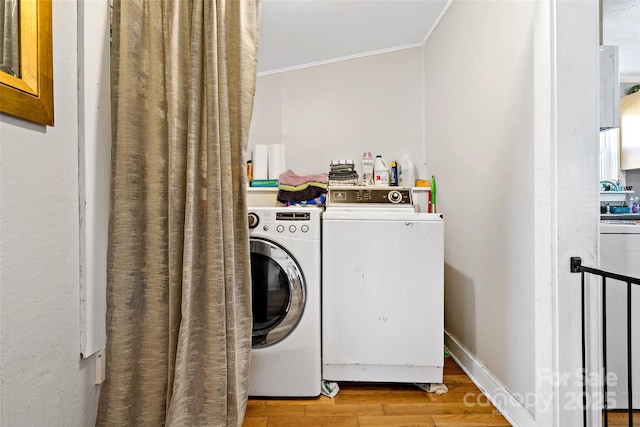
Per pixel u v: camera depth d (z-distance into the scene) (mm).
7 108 733
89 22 1013
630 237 1283
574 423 1105
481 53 1652
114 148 1090
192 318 1092
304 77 2736
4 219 746
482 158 1645
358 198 2215
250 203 2578
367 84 2705
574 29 1111
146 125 1107
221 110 1152
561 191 1109
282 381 1532
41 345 844
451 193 2068
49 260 873
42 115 830
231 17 1236
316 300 1554
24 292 796
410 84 2672
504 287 1432
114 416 1025
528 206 1263
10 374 757
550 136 1122
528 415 1236
